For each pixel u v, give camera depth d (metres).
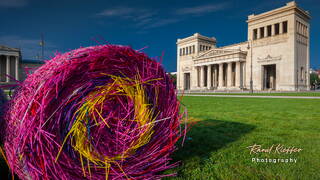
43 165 2.09
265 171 2.98
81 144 2.22
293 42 49.84
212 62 63.62
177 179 2.74
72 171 2.25
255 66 57.03
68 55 2.32
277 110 10.76
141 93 2.63
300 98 21.09
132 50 2.71
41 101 2.05
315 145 4.30
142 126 2.46
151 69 2.87
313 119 7.77
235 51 57.09
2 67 63.19
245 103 15.44
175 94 3.14
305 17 55.34
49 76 2.10
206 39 76.75
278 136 5.08
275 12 53.28
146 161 2.66
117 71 2.51
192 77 75.00
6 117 2.37
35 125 2.01
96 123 2.23
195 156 3.61
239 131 5.65
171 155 3.66
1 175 2.91
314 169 3.05
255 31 59.94
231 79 59.28
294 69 49.53
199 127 6.21
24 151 2.04
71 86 2.19
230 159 3.48
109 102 2.44
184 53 80.00
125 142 2.47
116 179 2.49
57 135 2.12
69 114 2.15
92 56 2.29
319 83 89.75
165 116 2.93
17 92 2.38
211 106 13.07
